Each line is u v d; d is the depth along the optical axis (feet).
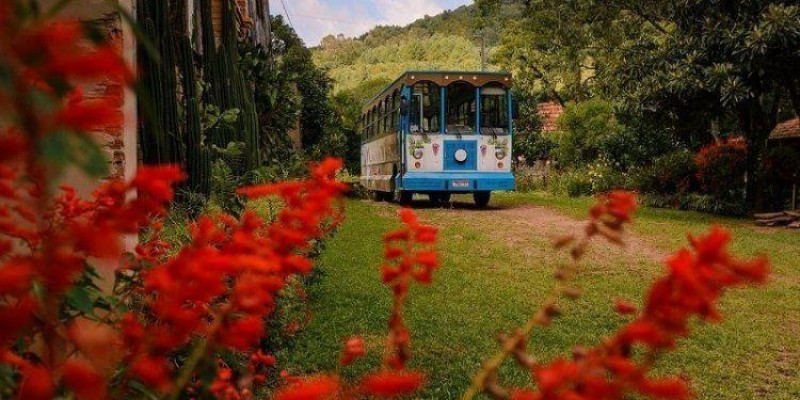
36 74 2.21
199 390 4.98
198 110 30.35
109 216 3.10
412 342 20.56
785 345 23.06
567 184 92.38
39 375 2.79
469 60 396.78
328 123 112.57
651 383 2.76
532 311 25.90
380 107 79.20
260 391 14.57
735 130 83.25
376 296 26.05
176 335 3.74
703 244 2.61
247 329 3.75
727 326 24.82
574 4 86.99
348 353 4.29
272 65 70.08
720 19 57.06
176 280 3.39
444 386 16.47
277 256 3.59
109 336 3.22
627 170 90.22
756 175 64.03
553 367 2.84
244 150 45.27
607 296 29.12
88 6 12.78
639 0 72.18
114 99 2.42
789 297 30.17
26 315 2.77
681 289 2.60
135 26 2.75
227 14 46.68
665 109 61.52
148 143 24.80
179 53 31.45
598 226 3.58
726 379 19.44
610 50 88.12
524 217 59.00
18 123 2.14
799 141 67.56
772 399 18.10
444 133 63.72
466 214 61.21
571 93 124.16
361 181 97.71
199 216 22.40
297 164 55.01
